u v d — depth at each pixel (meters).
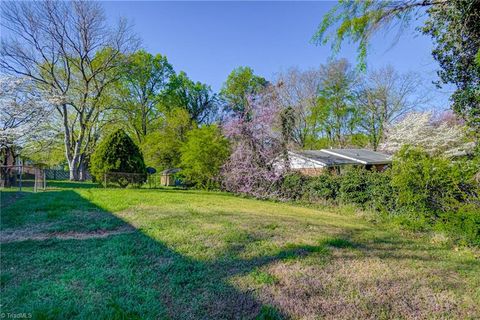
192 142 13.76
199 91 31.92
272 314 2.17
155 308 2.19
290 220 6.04
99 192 9.73
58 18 16.53
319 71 22.50
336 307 2.32
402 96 21.33
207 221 5.38
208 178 13.77
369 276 2.97
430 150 12.61
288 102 19.52
